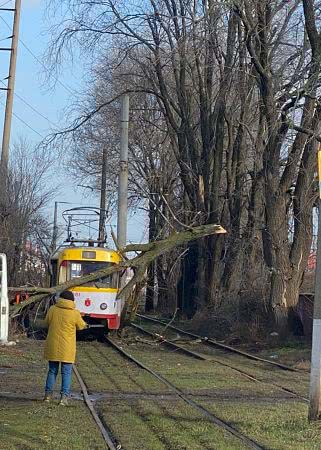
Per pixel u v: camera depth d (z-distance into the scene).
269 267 28.66
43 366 18.55
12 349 21.52
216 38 30.25
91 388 15.09
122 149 30.95
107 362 20.41
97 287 26.70
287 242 28.53
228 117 36.06
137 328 33.06
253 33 26.25
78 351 23.42
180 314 42.25
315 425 11.01
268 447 9.80
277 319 28.17
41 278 35.06
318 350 11.11
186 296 41.44
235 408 13.02
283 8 26.77
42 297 21.41
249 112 33.53
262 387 16.12
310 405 11.24
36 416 11.76
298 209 28.33
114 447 9.77
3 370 17.56
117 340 26.86
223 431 10.88
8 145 31.89
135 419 11.81
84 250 27.19
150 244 19.66
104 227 38.88
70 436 10.38
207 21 26.89
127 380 16.50
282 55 26.95
